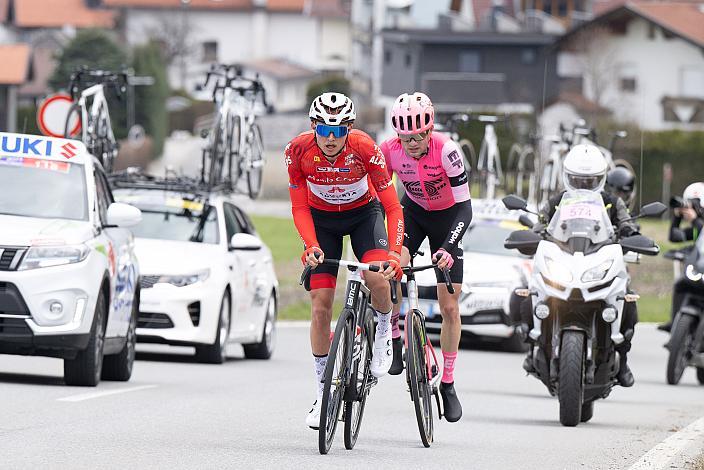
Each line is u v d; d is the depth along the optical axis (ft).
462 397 110.42
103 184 113.29
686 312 131.64
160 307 128.88
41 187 106.52
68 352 99.19
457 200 81.25
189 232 137.69
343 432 80.64
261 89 176.96
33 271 97.40
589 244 94.53
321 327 75.05
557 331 93.45
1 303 96.94
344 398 74.69
